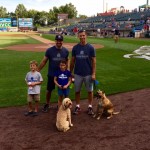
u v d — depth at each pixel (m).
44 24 157.25
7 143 6.66
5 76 14.42
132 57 22.12
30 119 8.27
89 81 8.66
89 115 8.52
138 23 69.25
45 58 8.85
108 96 10.73
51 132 7.27
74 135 7.04
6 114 8.72
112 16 94.38
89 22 102.00
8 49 30.17
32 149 6.33
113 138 6.80
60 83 8.38
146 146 6.36
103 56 22.89
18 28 119.69
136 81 13.27
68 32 86.69
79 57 8.55
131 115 8.44
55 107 9.38
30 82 8.54
